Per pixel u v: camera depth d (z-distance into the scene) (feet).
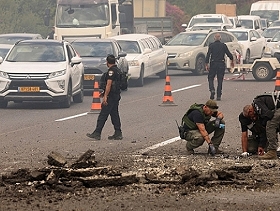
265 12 341.21
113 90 98.17
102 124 98.58
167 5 364.99
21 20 342.03
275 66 189.26
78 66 146.51
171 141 96.17
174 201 61.41
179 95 157.07
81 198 62.44
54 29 224.33
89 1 219.20
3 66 138.21
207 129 85.61
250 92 162.40
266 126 80.12
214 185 66.90
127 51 183.21
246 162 78.28
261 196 63.36
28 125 114.21
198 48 207.00
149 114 125.90
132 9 249.14
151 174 69.31
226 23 275.80
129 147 91.66
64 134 104.06
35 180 68.13
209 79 146.61
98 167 70.64
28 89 136.15
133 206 59.67
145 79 199.72
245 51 241.96
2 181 68.08
